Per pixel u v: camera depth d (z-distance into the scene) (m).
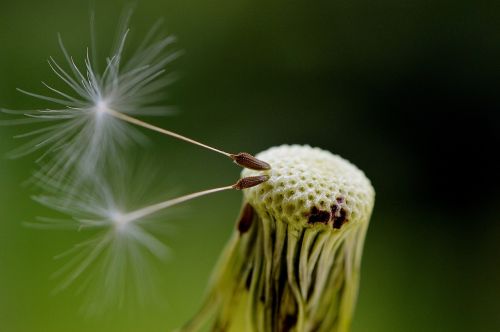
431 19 0.36
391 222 0.35
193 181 0.33
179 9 0.34
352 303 0.17
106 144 0.17
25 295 0.28
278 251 0.16
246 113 0.35
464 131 0.36
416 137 0.36
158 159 0.33
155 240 0.18
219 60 0.35
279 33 0.35
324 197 0.16
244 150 0.35
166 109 0.34
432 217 0.36
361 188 0.16
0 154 0.29
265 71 0.35
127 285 0.27
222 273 0.17
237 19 0.35
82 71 0.31
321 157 0.17
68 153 0.17
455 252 0.35
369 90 0.36
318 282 0.17
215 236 0.32
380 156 0.36
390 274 0.34
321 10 0.35
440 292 0.34
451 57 0.36
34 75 0.32
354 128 0.36
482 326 0.34
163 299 0.29
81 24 0.33
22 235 0.28
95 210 0.17
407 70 0.36
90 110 0.17
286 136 0.35
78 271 0.18
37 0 0.33
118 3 0.33
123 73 0.17
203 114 0.35
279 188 0.16
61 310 0.27
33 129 0.30
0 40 0.32
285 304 0.16
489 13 0.35
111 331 0.27
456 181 0.36
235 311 0.17
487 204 0.36
